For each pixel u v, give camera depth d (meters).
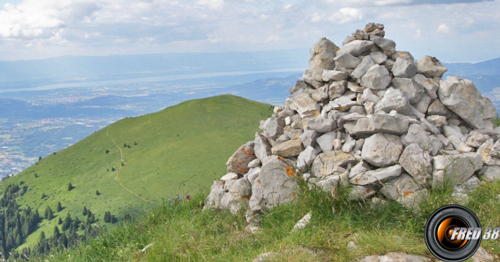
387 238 4.97
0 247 80.56
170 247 6.31
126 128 118.56
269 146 8.54
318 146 7.84
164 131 103.44
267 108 105.19
